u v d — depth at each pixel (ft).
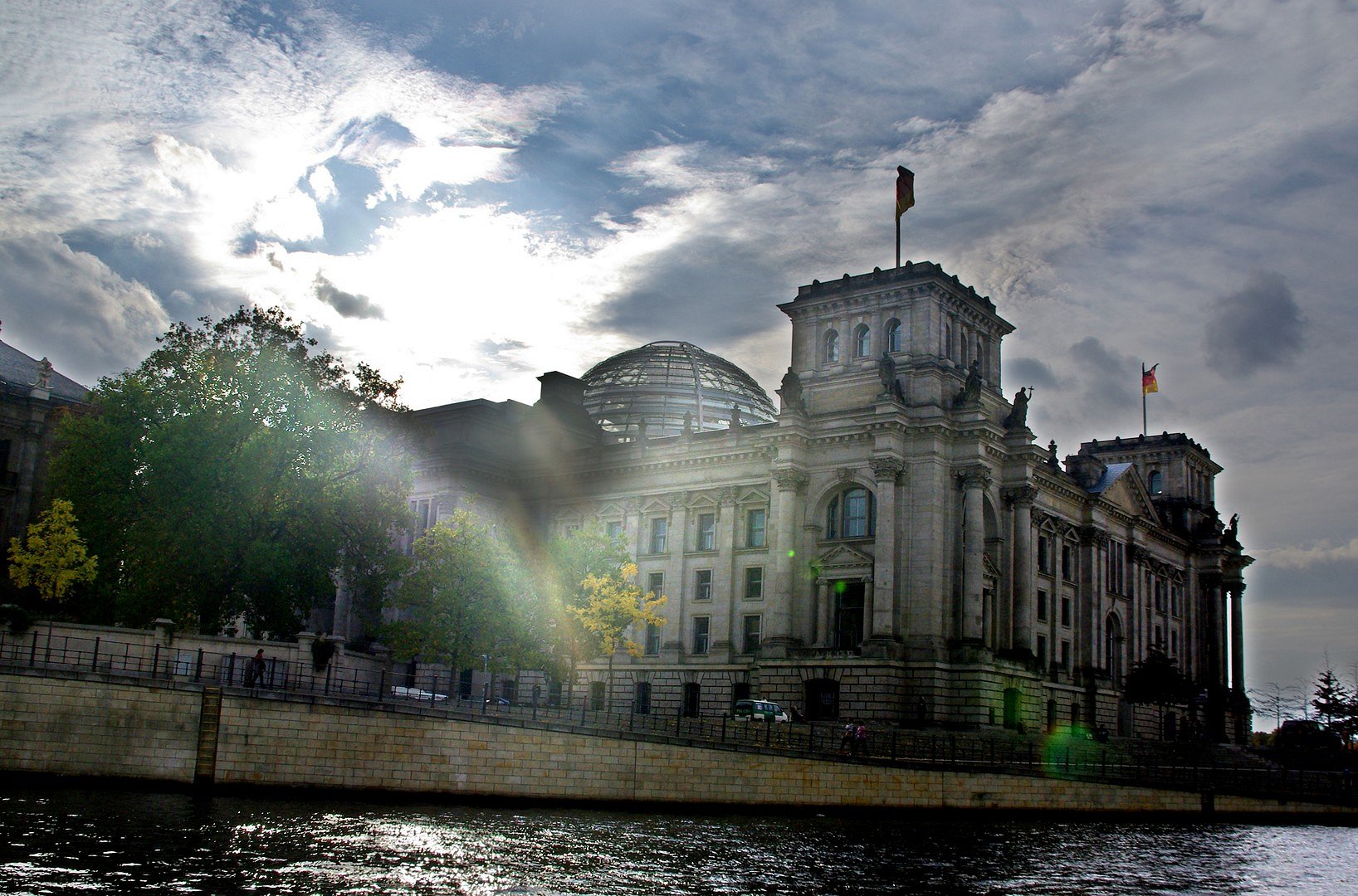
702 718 312.50
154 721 204.23
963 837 217.36
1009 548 378.12
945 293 376.07
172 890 132.05
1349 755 439.22
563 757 221.87
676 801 228.02
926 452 359.66
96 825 165.17
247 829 170.50
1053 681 404.98
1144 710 458.09
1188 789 292.61
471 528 322.14
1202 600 536.42
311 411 298.76
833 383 382.63
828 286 389.39
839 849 191.62
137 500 296.71
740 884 157.07
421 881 145.69
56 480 307.37
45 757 200.54
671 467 419.33
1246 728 536.42
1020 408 381.19
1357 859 222.07
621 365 552.41
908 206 385.91
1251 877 191.62
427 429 332.39
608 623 334.24
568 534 440.45
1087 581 437.99
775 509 386.73
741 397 545.85
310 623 437.17
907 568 355.77
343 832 173.58
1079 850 210.79
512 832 185.37
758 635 389.39
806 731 287.48
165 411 298.76
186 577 281.95
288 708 208.95
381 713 213.46
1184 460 544.62
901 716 346.13
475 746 217.36
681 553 412.16
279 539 297.12
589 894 145.28
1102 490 447.83
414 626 308.81
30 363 440.04
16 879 131.54
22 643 228.43
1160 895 168.96
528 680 425.28
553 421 469.57
